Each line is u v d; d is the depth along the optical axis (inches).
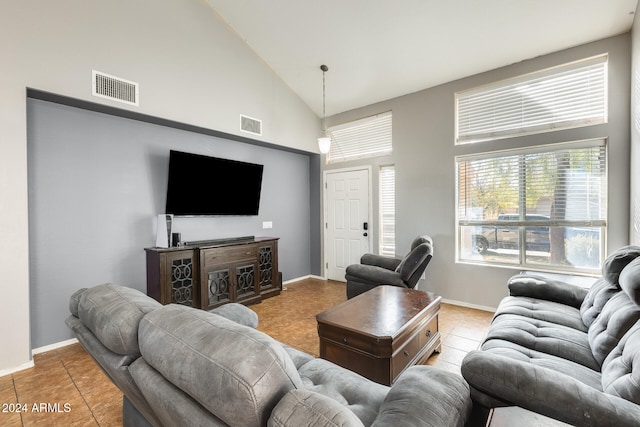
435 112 161.2
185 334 35.8
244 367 29.1
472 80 149.3
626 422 37.8
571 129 124.9
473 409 44.6
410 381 41.8
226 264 147.2
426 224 164.4
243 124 160.2
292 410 27.9
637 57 102.0
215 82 147.7
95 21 110.7
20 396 81.9
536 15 112.2
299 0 126.4
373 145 189.9
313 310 148.9
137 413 57.4
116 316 44.4
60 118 111.4
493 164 145.8
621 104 114.7
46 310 108.7
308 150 201.2
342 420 26.5
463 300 152.9
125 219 128.1
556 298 95.1
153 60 126.0
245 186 169.8
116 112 120.8
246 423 29.1
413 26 127.3
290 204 204.7
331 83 176.2
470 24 121.0
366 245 191.5
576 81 126.0
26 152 95.9
